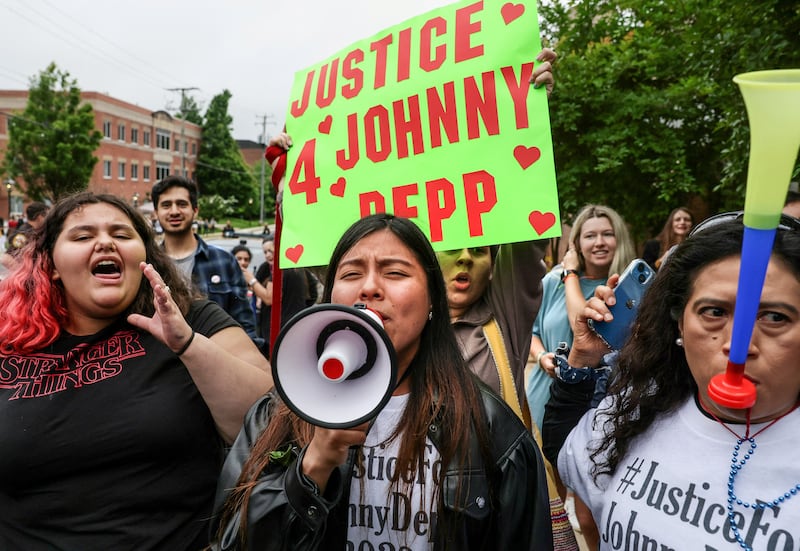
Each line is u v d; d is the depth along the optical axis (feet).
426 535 4.39
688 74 23.68
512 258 7.14
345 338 3.60
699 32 14.29
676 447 4.29
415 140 7.07
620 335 5.84
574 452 5.11
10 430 5.51
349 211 7.32
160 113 181.88
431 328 4.80
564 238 15.76
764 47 11.49
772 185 2.79
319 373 3.63
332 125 7.65
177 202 13.87
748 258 2.96
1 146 147.84
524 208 6.44
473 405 4.65
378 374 3.51
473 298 7.61
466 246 6.66
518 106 6.60
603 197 26.45
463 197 6.73
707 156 25.39
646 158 24.76
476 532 4.41
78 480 5.51
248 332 14.43
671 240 16.52
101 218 6.04
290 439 4.61
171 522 5.66
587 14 25.67
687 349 4.13
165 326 5.39
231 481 4.69
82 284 5.88
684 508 4.03
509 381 7.17
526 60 6.63
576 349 5.82
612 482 4.62
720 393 3.27
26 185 126.31
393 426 4.70
